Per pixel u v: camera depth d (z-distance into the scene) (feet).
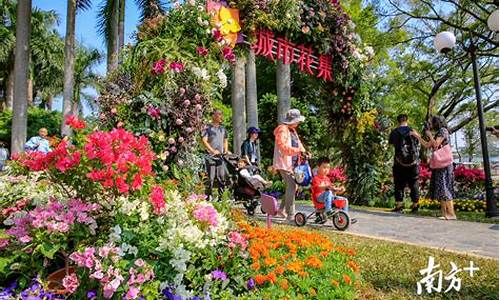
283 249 10.64
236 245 9.03
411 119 59.62
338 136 28.76
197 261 8.63
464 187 38.42
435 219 22.50
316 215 19.19
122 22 50.44
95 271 7.24
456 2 49.90
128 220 8.20
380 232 18.38
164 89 15.33
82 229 7.87
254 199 21.72
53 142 9.05
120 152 8.04
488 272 11.90
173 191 9.73
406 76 56.85
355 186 29.14
